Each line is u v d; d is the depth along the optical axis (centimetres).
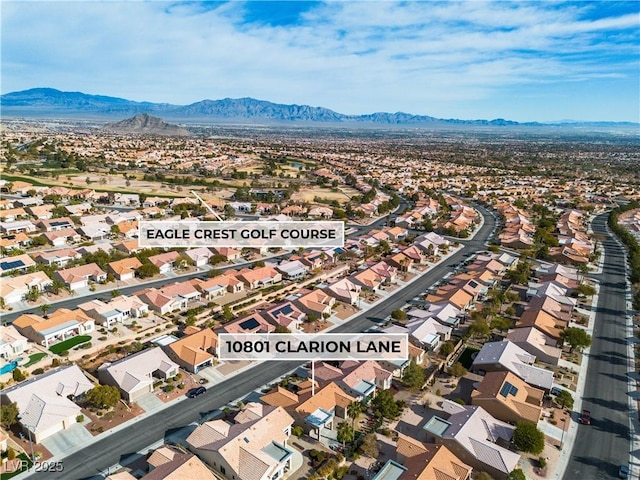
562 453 6881
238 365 9138
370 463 6569
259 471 5900
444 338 10244
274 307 11144
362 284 13212
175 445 6775
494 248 17250
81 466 6300
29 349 9112
